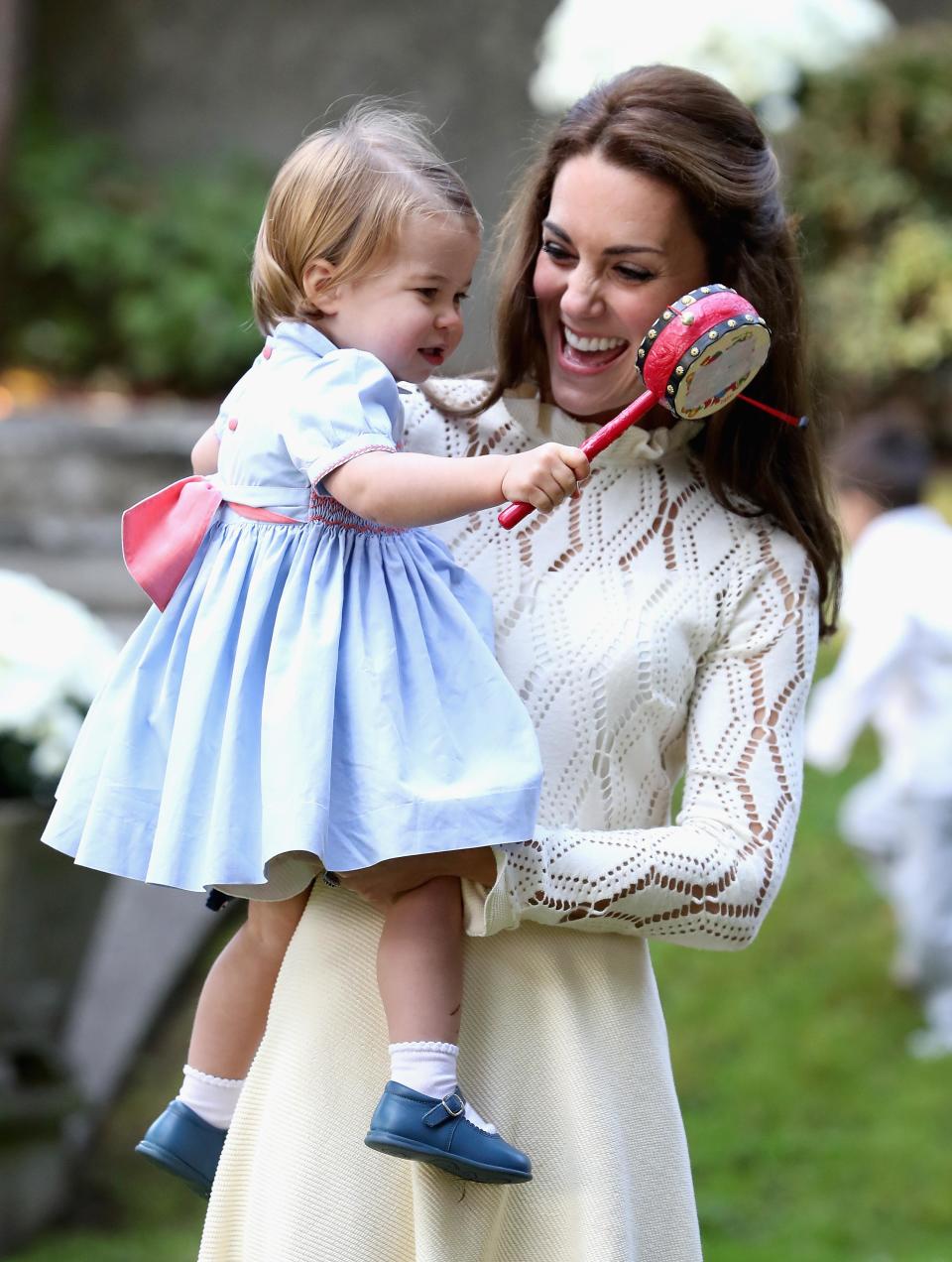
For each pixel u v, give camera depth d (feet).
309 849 6.84
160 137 33.32
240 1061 8.25
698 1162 18.12
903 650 18.97
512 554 8.03
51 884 16.01
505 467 6.80
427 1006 7.22
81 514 25.27
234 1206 7.70
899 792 19.92
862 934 21.29
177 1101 8.29
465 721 7.29
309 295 7.68
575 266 7.89
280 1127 7.50
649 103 7.72
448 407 8.36
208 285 30.86
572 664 7.79
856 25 27.40
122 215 31.53
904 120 27.35
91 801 7.53
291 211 7.65
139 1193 17.63
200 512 7.62
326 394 7.28
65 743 15.76
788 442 8.29
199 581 7.59
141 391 31.01
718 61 26.12
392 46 32.83
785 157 27.35
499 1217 7.47
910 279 27.25
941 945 19.77
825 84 27.37
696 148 7.64
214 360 30.63
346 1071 7.49
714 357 6.89
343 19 32.96
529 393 8.35
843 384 27.84
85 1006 18.76
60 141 32.76
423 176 7.66
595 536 8.06
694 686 8.10
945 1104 18.75
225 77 33.19
